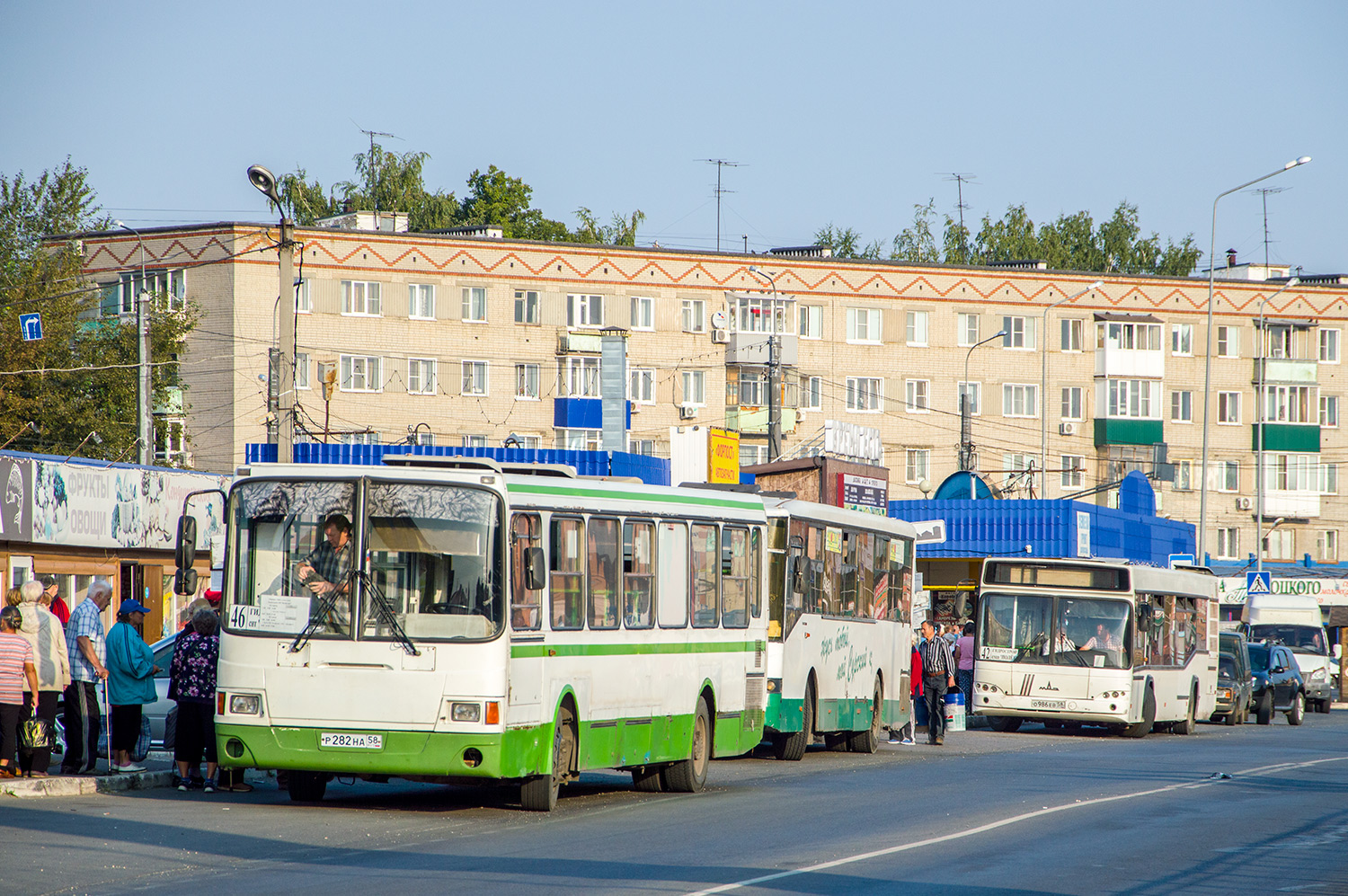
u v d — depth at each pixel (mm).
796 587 28062
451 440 83062
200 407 78500
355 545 17891
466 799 20344
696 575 22344
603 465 67500
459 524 17859
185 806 18516
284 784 20875
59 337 66875
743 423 88188
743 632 23812
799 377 90375
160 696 23438
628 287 87188
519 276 84938
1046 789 22797
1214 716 51656
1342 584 70250
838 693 30078
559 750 19016
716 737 22812
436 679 17578
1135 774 25922
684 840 16422
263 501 18188
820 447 88875
